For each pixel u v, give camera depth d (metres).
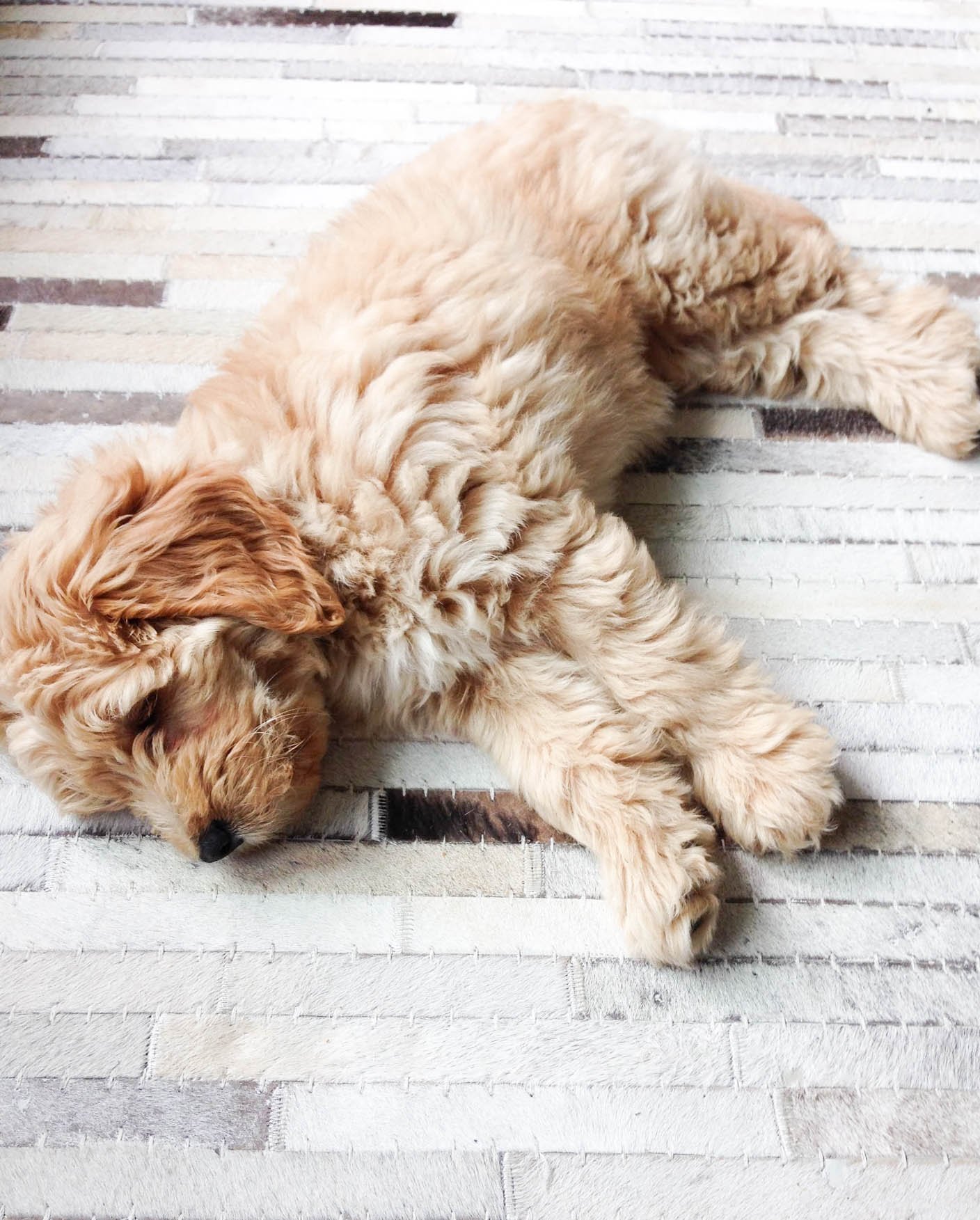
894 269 0.72
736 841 0.53
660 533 0.62
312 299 0.53
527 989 0.51
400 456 0.49
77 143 0.80
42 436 0.67
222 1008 0.51
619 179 0.58
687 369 0.65
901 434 0.64
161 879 0.54
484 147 0.60
